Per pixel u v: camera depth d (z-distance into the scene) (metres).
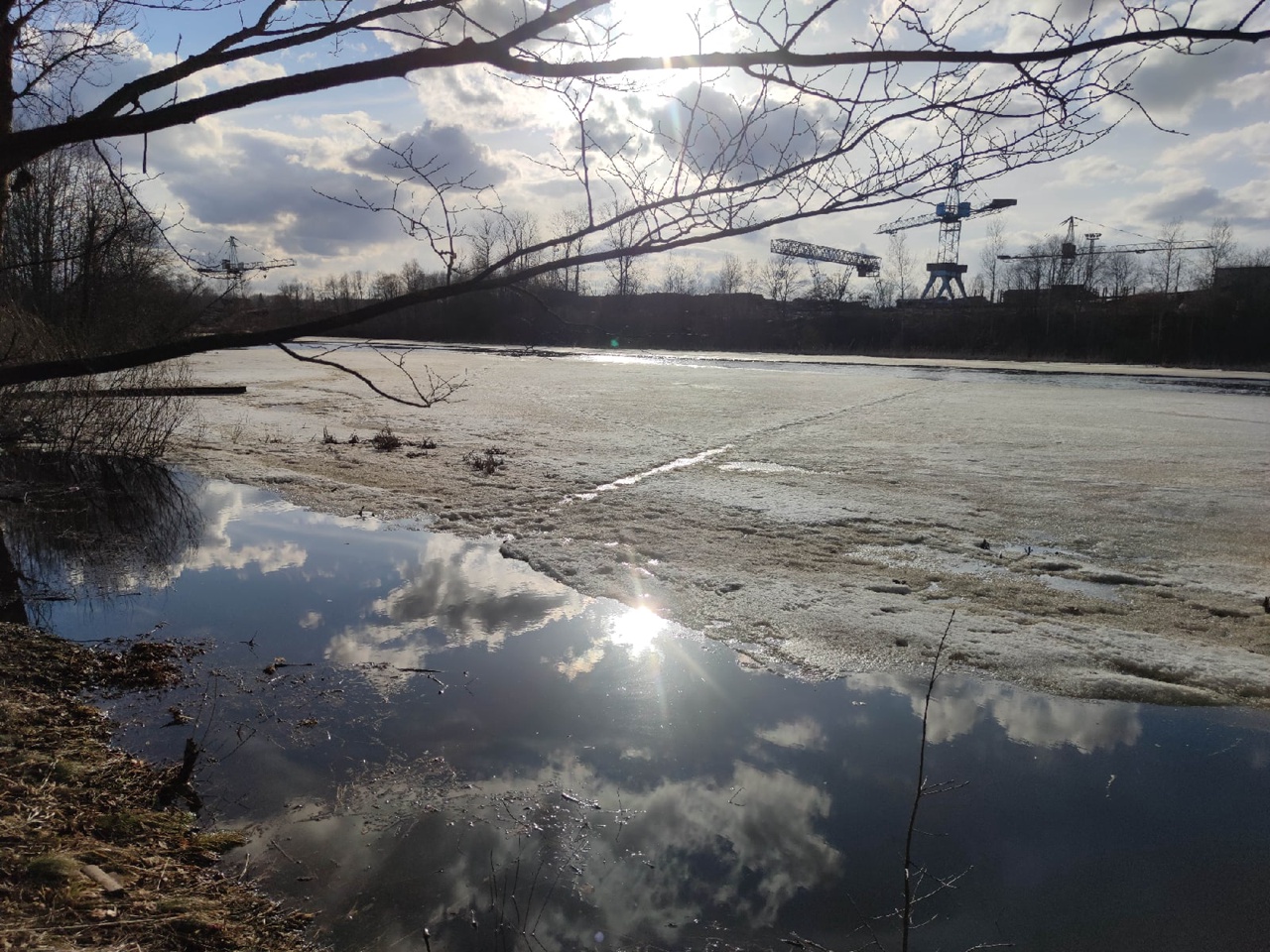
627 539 10.02
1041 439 18.08
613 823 4.42
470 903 3.73
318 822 4.31
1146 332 55.00
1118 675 6.56
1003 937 3.67
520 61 1.73
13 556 9.18
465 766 4.95
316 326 1.90
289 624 7.21
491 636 7.05
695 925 3.66
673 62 1.76
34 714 5.11
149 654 6.36
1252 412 23.86
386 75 1.75
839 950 3.55
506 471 14.02
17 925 2.92
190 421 19.05
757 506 11.73
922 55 1.77
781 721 5.70
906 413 22.91
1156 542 10.18
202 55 1.90
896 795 4.79
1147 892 3.99
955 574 8.95
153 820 4.12
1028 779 5.01
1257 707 6.11
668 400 25.31
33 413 10.34
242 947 3.28
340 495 12.27
